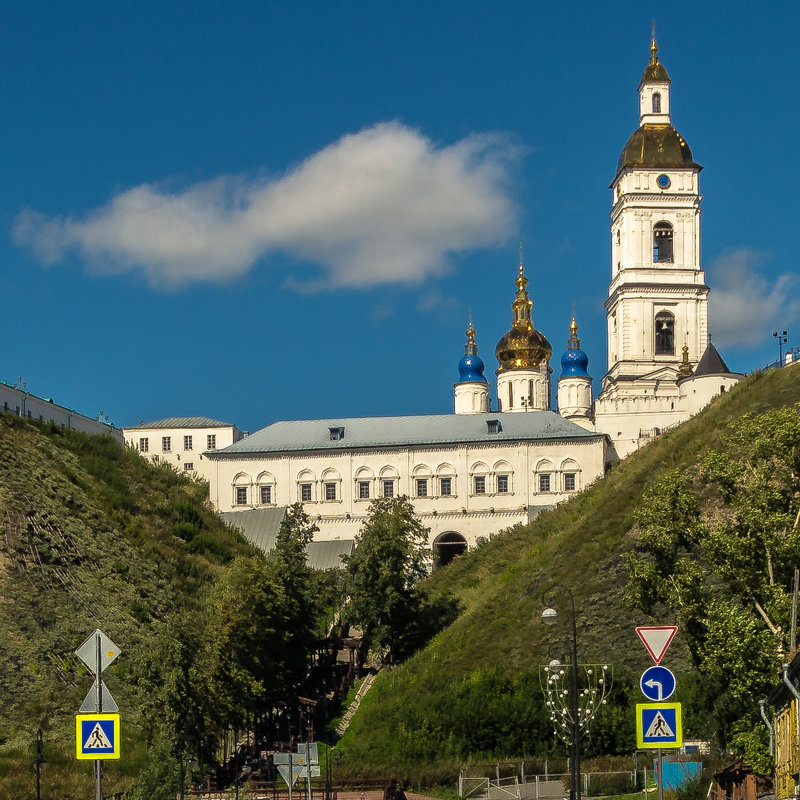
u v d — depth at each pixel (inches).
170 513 4758.9
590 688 2878.9
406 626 4018.2
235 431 7332.7
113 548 4047.7
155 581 3976.4
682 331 7327.8
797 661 1625.2
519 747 2920.8
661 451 4712.1
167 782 2260.1
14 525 3779.5
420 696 3294.8
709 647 2139.5
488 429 6171.3
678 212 7426.2
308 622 3750.0
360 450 6127.0
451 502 6038.4
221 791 2529.5
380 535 4178.2
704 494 3730.3
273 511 6028.5
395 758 2979.8
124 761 2605.8
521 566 4328.3
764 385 4685.0
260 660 3179.1
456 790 2731.3
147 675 2635.3
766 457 2327.8
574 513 4891.7
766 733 1945.1
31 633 3245.6
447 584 4685.0
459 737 2965.1
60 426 5157.5
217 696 2706.7
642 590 2359.7
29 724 2832.2
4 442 4389.8
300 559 4141.2
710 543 2255.2
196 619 3329.2
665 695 1493.6
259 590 3243.1
